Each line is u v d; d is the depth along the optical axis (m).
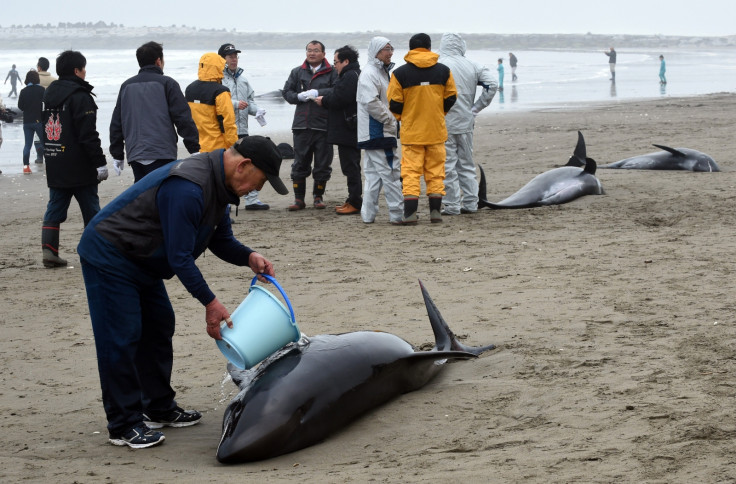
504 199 13.55
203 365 6.50
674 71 74.56
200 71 11.70
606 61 110.75
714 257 8.58
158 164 9.93
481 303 7.48
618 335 6.21
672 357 5.58
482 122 28.72
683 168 15.67
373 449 4.64
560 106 35.50
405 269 9.07
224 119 11.51
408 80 11.16
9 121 20.30
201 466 4.61
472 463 4.18
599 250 9.33
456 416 5.02
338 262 9.63
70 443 5.09
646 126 24.22
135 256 4.84
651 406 4.72
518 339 6.36
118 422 4.98
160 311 5.21
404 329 6.89
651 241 9.65
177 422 5.38
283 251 10.36
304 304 7.92
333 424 4.92
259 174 4.81
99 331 4.89
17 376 6.45
